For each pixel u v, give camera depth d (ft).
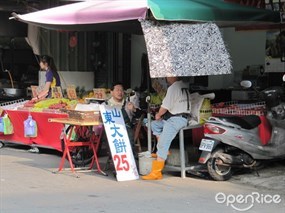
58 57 44.21
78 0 37.35
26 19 27.32
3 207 19.02
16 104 34.99
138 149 28.30
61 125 30.04
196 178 25.07
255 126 24.89
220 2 28.58
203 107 25.30
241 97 35.81
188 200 20.57
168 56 22.88
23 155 31.78
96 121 24.61
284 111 24.52
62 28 32.48
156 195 21.35
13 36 42.86
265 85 36.50
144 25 23.02
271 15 29.32
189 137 28.73
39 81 42.27
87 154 27.63
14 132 34.06
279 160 27.61
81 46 45.21
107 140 24.64
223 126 23.76
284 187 23.09
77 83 44.91
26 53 48.29
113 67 45.91
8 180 23.98
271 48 36.17
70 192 21.70
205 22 25.43
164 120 24.68
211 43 24.21
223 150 24.39
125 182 23.93
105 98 32.78
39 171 26.32
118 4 24.85
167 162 25.95
